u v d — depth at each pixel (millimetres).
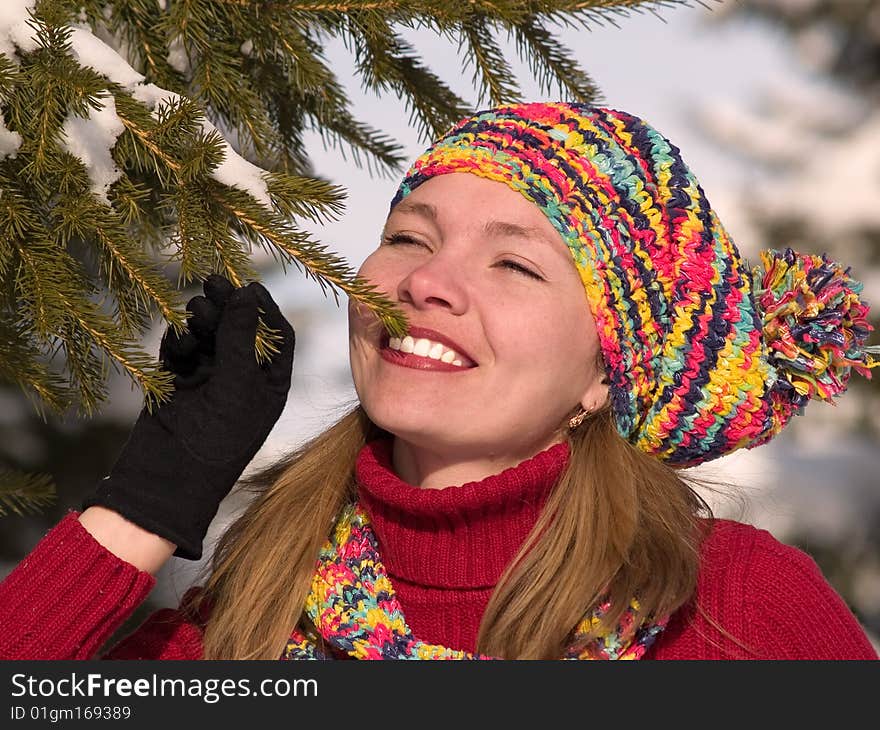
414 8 3211
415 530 3236
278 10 3254
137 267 2891
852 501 12422
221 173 2898
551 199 3170
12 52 2789
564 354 3176
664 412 3418
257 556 3428
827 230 14789
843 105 17297
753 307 3418
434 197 3256
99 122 2844
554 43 3668
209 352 3119
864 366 3570
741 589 3230
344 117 3795
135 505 3004
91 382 3086
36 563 2963
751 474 9242
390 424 3127
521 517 3225
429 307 3104
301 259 2920
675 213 3355
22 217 2848
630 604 3133
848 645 3203
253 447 3092
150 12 3207
